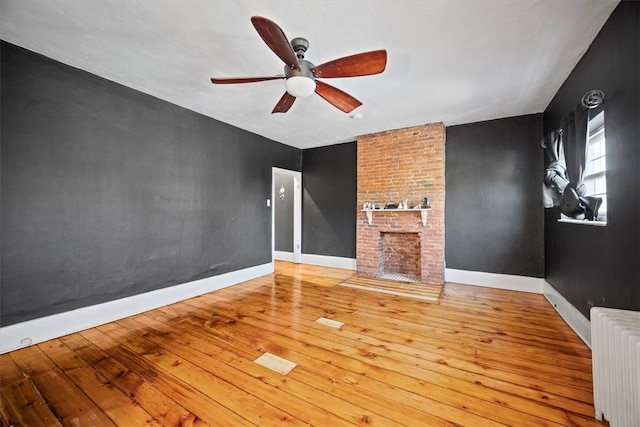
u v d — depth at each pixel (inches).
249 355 82.8
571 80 100.7
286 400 63.4
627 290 67.5
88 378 71.4
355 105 97.4
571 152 93.4
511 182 150.7
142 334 97.2
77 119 100.4
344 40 81.0
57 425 56.2
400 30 76.7
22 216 88.1
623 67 67.6
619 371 49.9
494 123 154.6
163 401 63.0
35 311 90.5
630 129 65.6
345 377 71.9
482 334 96.6
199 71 101.0
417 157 166.2
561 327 102.3
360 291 149.0
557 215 121.3
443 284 160.9
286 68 78.6
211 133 151.6
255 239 181.2
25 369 75.5
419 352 84.4
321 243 220.7
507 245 151.9
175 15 71.3
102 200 107.3
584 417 57.5
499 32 77.9
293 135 187.5
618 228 71.1
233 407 61.1
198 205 144.5
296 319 110.3
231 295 143.2
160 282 126.6
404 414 58.9
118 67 99.0
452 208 165.8
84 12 70.5
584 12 70.3
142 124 120.0
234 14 70.7
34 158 90.5
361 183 186.9
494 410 59.8
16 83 86.7
